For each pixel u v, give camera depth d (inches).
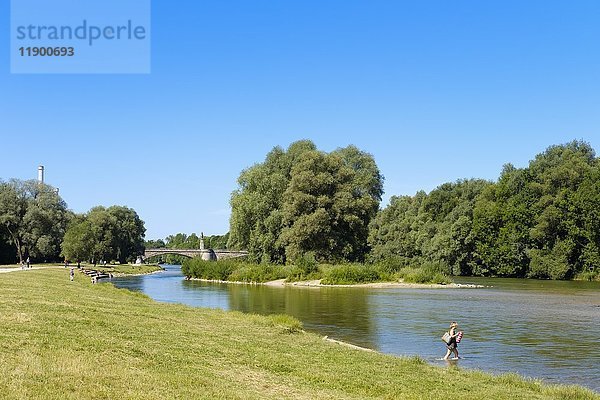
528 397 731.4
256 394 614.5
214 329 1065.5
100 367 617.6
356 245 3882.9
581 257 4097.0
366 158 4490.7
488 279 4202.8
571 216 4094.5
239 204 4101.9
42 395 493.0
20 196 4918.8
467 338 1342.3
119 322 965.2
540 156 4633.4
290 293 2741.1
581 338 1339.8
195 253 6604.3
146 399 527.8
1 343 660.7
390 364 896.3
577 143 4638.3
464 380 819.4
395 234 5167.3
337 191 3823.8
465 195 5275.6
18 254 4975.4
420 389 729.0
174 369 673.0
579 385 889.5
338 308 2006.6
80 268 4215.1
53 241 4972.9
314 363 837.8
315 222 3597.4
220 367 728.3
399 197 6245.1
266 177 4131.4
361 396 670.5
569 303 2199.8
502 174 4894.2
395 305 2117.4
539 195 4379.9
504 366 1034.1
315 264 3558.1
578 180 4190.5
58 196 5246.1
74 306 1098.1
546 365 1045.2
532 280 4062.5
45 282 1847.9
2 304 995.9
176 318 1159.6
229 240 4343.0
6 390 491.8
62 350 668.7
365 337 1362.0
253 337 1024.9
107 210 6545.3
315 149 4394.7
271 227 3929.6
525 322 1624.0
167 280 4082.2
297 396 635.5
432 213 5467.5
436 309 1972.2
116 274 4776.1
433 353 1164.5
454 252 4702.3
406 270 3508.9
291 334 1131.9
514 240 4384.8
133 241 6574.8
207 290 2979.8
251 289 3051.2
